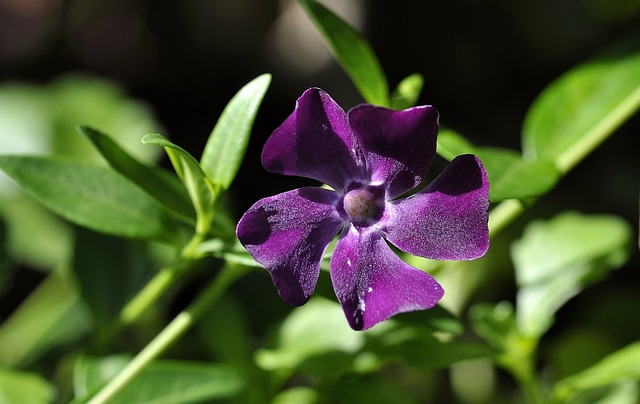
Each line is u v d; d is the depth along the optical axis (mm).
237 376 271
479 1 428
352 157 227
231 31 463
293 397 288
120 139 370
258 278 316
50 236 336
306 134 224
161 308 324
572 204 386
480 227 222
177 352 312
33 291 389
